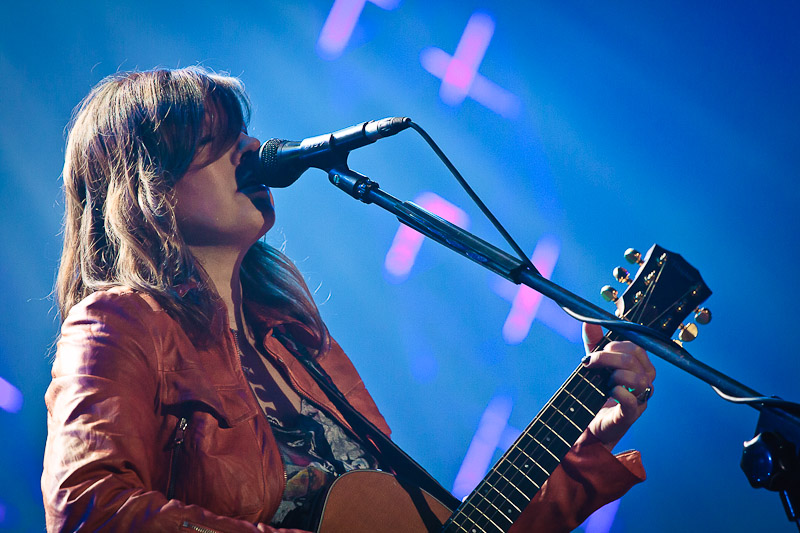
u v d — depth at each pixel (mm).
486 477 1446
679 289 1428
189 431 1312
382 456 1610
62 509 1114
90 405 1200
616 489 1577
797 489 950
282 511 1397
